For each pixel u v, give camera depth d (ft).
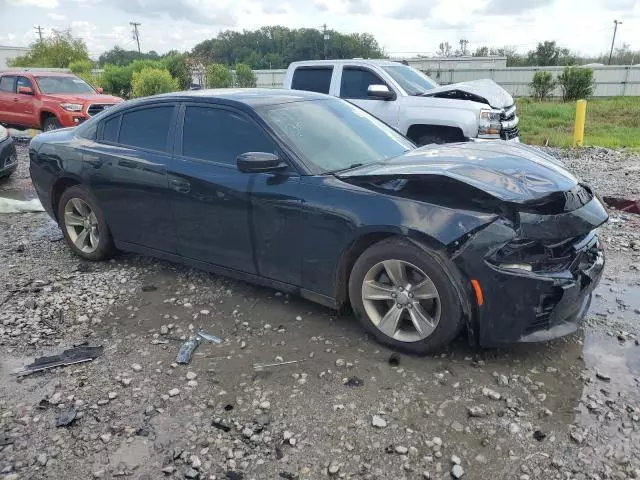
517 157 12.62
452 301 10.86
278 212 12.72
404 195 11.39
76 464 8.95
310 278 12.76
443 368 11.24
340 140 13.98
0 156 27.94
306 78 32.35
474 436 9.29
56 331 13.32
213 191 13.76
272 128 13.28
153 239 15.79
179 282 15.97
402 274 11.51
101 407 10.36
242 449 9.19
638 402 10.05
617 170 32.09
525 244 10.48
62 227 18.15
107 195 16.37
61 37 129.90
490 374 11.00
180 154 14.74
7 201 24.27
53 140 17.95
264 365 11.59
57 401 10.55
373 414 9.91
